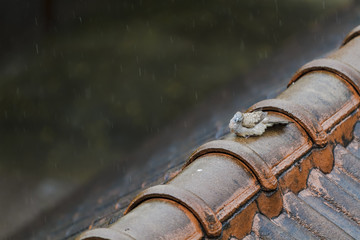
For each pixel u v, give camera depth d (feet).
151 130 68.28
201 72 78.07
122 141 68.18
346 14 45.68
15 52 87.56
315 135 16.48
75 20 92.38
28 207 59.57
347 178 16.58
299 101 17.85
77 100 76.38
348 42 22.17
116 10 94.68
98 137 69.46
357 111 18.52
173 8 94.38
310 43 46.14
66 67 82.23
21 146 69.82
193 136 37.47
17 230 56.29
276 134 16.47
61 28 91.09
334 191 16.02
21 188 62.95
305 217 14.97
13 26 90.07
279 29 85.76
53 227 35.45
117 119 71.97
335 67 19.04
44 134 71.10
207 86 74.95
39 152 68.59
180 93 73.46
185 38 85.81
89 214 29.84
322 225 14.85
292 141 16.35
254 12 91.81
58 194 60.95
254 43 83.71
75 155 67.31
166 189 13.91
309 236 14.56
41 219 56.75
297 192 15.78
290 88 19.12
